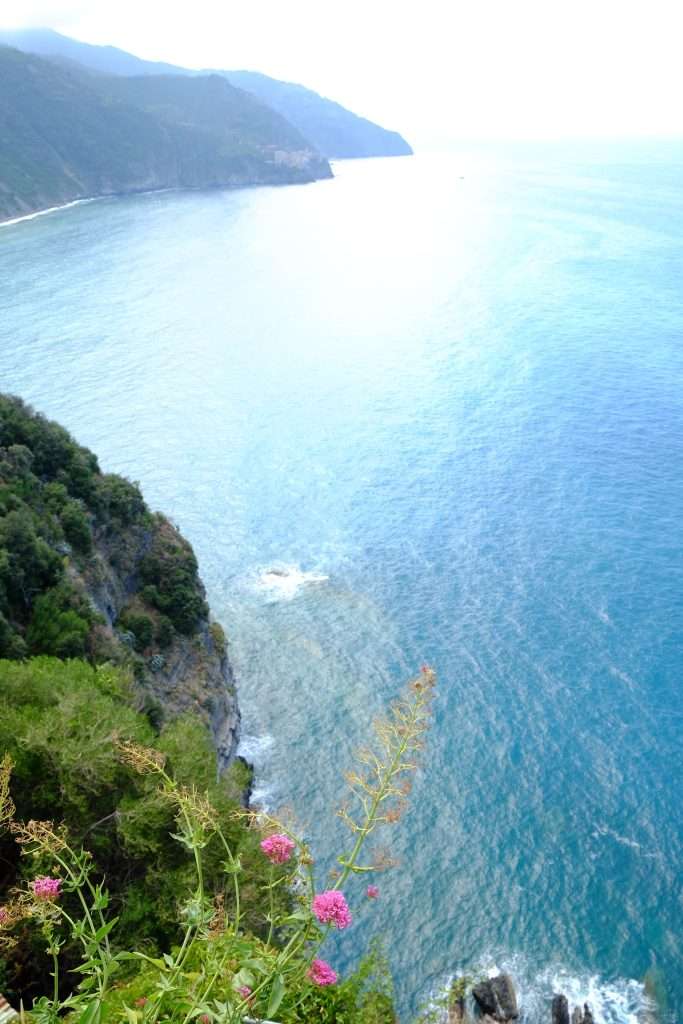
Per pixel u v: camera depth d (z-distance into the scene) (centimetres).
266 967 1205
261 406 14988
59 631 5803
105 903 1234
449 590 9662
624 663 8344
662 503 11275
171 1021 1188
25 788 3491
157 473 12700
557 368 16088
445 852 6353
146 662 6800
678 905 5912
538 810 6700
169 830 3403
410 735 1373
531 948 5675
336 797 6944
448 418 14188
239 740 7556
